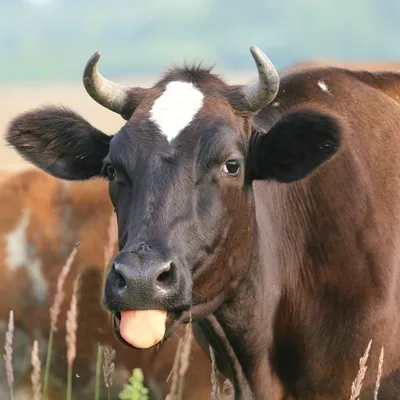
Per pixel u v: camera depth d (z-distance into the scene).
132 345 18.61
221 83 21.55
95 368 28.84
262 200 22.69
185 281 19.14
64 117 22.31
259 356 22.70
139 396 21.55
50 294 29.52
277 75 21.11
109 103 21.69
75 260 29.36
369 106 24.02
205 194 19.97
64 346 29.20
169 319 19.23
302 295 22.83
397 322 22.58
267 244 22.50
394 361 22.53
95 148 22.39
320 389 22.89
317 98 23.75
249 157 21.31
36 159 22.66
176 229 19.39
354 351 22.39
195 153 19.97
